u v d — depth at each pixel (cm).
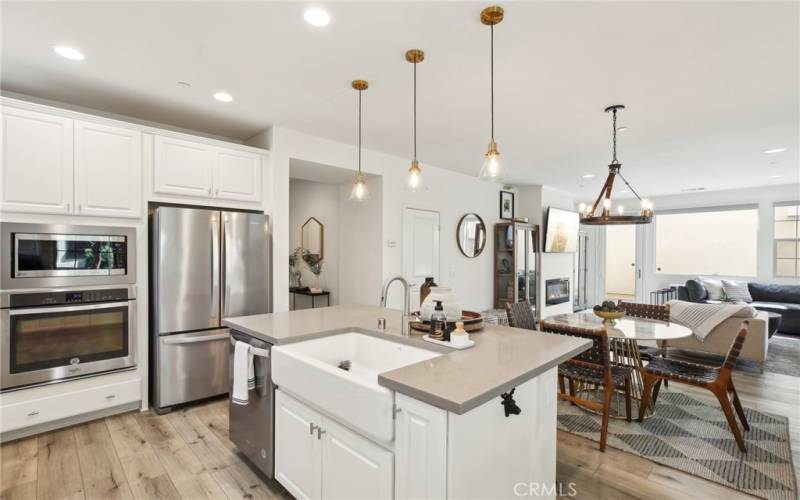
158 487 211
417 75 265
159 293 303
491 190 661
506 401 147
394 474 142
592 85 279
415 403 134
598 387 353
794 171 569
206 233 324
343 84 281
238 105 324
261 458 214
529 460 168
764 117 343
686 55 235
